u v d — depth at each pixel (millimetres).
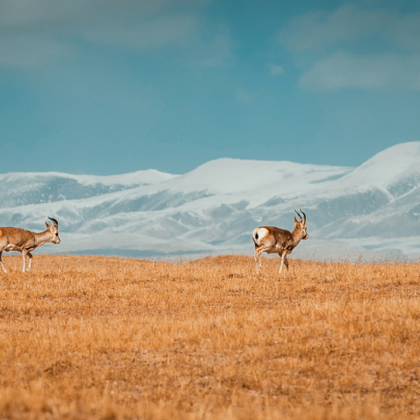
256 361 40000
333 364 39094
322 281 78125
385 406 32562
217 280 81500
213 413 30344
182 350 43219
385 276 79062
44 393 32156
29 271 92312
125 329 49969
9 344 45031
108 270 95625
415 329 44219
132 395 34375
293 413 30172
